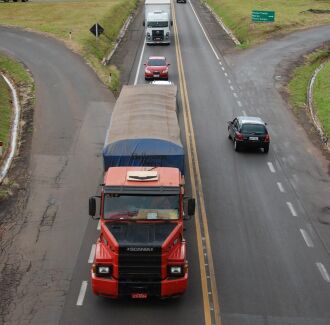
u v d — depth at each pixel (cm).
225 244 1922
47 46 5209
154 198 1545
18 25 6262
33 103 3622
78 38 5522
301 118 3644
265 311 1518
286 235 2012
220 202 2286
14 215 2114
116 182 1578
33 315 1480
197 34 6450
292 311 1523
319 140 3206
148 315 1481
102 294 1483
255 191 2422
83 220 2084
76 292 1596
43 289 1609
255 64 5041
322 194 2419
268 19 6619
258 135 2872
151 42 5788
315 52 5525
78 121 3291
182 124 3378
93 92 3922
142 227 1509
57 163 2650
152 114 2314
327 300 1585
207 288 1630
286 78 4622
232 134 3025
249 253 1864
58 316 1475
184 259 1476
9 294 1580
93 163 2658
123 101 2556
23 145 2877
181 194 1552
